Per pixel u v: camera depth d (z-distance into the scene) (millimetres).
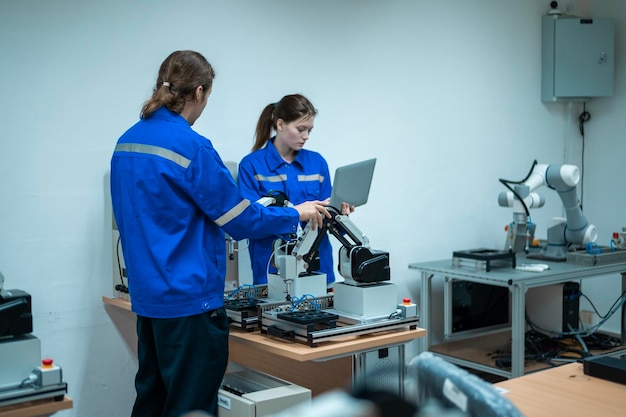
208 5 3230
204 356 2102
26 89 2777
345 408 665
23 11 2752
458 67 4234
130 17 3014
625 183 4641
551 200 4809
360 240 2328
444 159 4203
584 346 3678
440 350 3869
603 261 3701
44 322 2863
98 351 3014
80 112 2910
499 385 1714
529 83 4617
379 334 2254
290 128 2828
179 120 2143
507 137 4527
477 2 4297
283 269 2314
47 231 2854
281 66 3490
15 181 2771
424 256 4137
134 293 2123
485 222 4445
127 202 2111
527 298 3963
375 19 3826
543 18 4633
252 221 2150
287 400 2186
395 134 3957
